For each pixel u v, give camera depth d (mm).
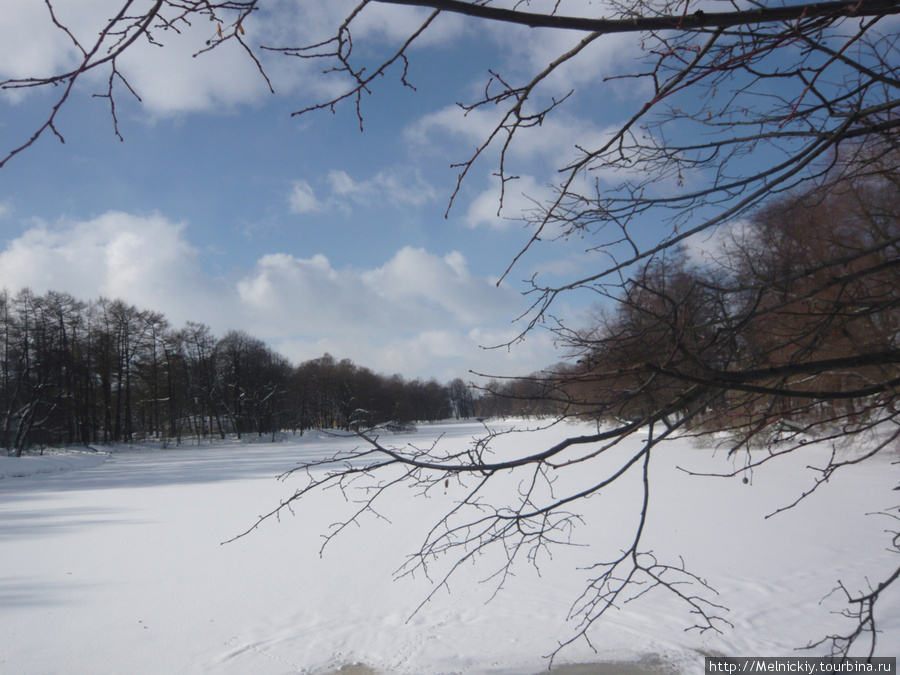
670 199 2721
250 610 7172
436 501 14180
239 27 1713
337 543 10258
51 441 54438
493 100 2262
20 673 5645
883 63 2525
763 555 8117
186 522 13320
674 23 1871
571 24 1819
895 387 2645
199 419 73062
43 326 48250
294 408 72375
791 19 1957
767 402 2949
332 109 2084
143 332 62906
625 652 5730
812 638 5723
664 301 2459
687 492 13430
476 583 7758
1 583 8539
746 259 3123
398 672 5566
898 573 2676
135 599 7676
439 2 1700
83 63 1604
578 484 15617
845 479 13984
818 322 2949
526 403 2807
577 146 2535
